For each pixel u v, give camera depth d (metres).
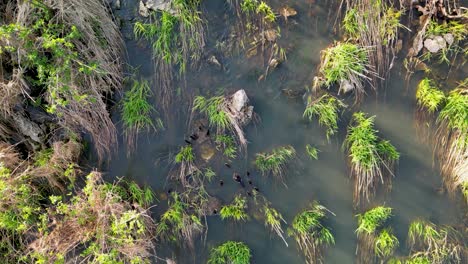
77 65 6.21
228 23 7.07
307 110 6.77
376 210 6.41
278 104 6.92
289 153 6.69
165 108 6.88
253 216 6.63
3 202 5.68
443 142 6.57
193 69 6.95
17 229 5.51
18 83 5.99
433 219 6.53
